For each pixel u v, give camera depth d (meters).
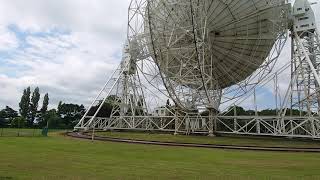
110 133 63.47
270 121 57.06
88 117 70.19
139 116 67.00
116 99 69.88
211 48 55.41
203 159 29.80
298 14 56.16
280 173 21.95
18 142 43.62
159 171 21.91
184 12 52.56
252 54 56.72
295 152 38.12
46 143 43.12
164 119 66.56
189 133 61.03
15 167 22.14
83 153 32.28
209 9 53.12
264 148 41.94
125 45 68.88
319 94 53.62
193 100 55.88
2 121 154.00
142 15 57.50
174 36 54.16
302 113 59.31
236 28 54.47
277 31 54.44
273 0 53.72
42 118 145.25
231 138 54.50
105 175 19.91
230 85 60.62
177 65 56.34
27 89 142.38
